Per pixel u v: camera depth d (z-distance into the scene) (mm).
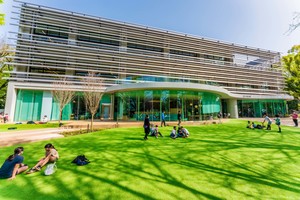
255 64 41438
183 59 35125
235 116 33938
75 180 4430
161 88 18422
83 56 27125
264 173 5125
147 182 4340
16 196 3596
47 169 4836
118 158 6457
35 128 14805
